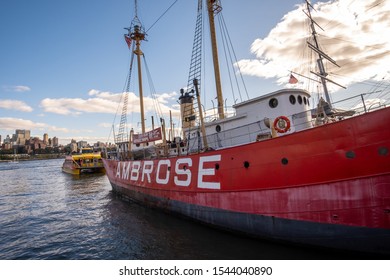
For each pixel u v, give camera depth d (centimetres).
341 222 755
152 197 1605
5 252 1077
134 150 2331
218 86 1670
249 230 979
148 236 1145
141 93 2733
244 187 984
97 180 4047
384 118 678
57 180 4422
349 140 736
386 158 680
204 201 1161
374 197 700
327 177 776
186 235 1101
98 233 1273
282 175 873
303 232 831
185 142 1764
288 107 1257
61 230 1377
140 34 2766
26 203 2305
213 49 1702
